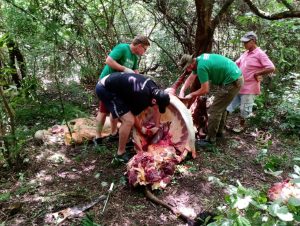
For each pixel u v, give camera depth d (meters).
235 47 7.21
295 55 6.68
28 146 4.53
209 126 4.57
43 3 4.54
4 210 3.30
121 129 3.92
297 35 6.46
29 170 3.99
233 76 4.24
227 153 4.50
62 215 3.22
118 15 6.82
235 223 1.78
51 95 6.41
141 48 4.30
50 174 3.93
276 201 1.76
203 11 5.42
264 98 5.90
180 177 3.87
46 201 3.44
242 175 3.98
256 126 5.42
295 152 4.56
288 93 5.82
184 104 4.55
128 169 3.69
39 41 5.07
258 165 4.23
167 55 7.47
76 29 5.61
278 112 5.74
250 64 4.84
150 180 3.57
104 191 3.60
